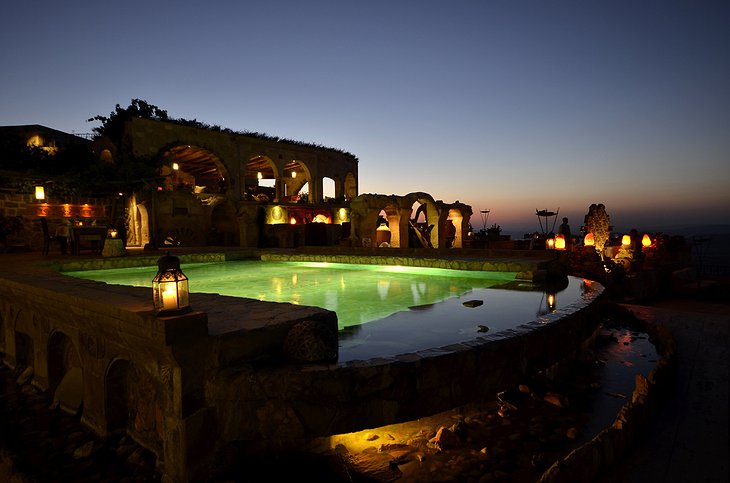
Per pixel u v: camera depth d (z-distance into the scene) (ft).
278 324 13.60
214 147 96.32
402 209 61.16
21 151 67.46
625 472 11.93
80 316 15.64
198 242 75.31
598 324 23.53
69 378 18.61
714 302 48.06
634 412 13.80
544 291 27.37
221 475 12.27
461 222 77.66
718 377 19.16
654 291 50.34
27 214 58.13
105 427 15.42
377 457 13.20
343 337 17.11
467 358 14.16
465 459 13.10
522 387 17.67
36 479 12.96
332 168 126.41
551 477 10.53
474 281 32.71
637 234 65.05
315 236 73.77
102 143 86.07
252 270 41.83
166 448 12.37
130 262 41.63
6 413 17.88
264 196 104.78
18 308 22.67
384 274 37.78
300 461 12.98
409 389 13.08
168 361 11.80
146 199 67.41
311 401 12.11
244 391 12.10
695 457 12.64
